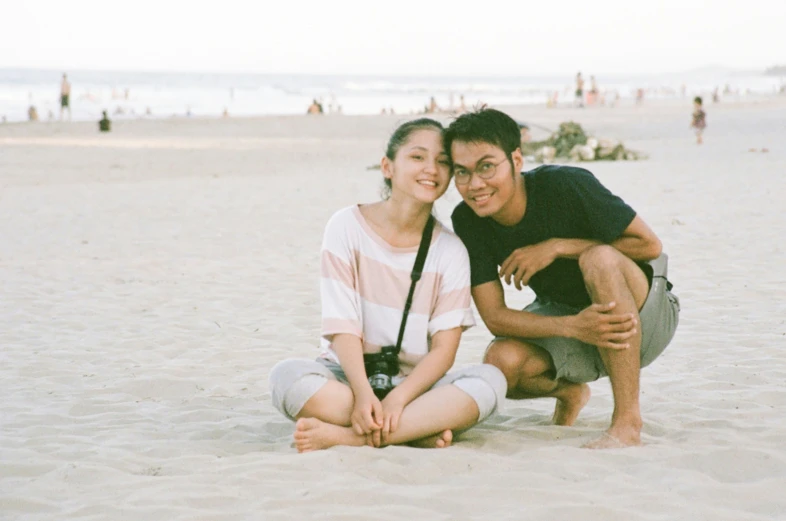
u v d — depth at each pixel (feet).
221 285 28.50
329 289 13.76
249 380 18.56
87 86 396.98
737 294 24.81
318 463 12.38
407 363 14.06
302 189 56.08
